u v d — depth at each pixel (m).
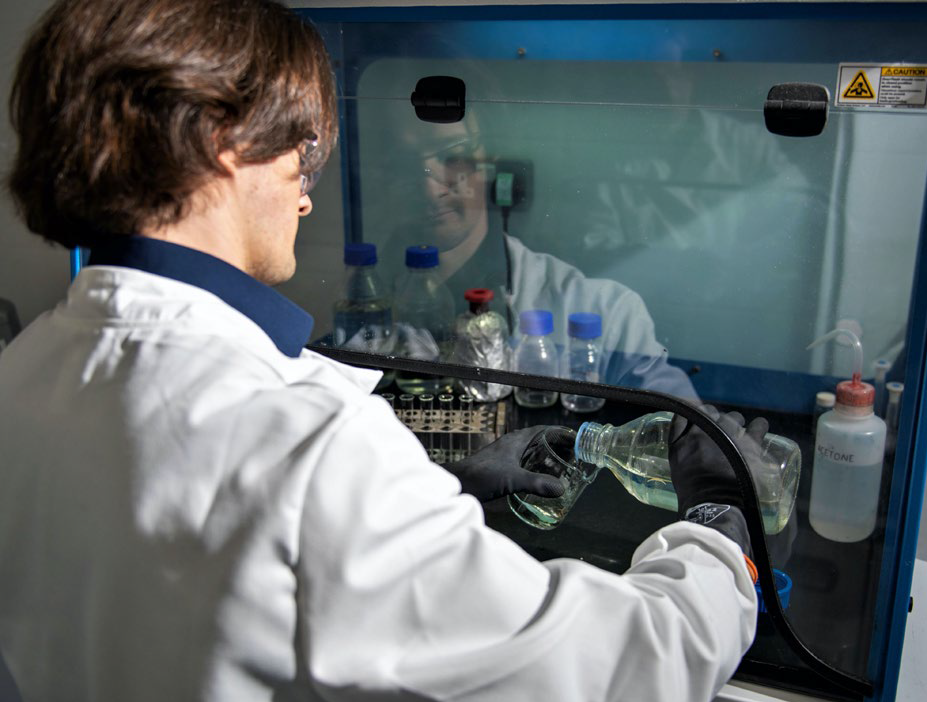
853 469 1.14
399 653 0.59
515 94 1.42
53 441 0.63
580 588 0.65
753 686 1.07
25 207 0.69
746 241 1.35
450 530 0.61
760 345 1.39
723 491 0.99
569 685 0.62
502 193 1.51
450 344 1.56
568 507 1.20
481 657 0.60
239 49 0.64
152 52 0.60
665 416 1.23
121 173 0.62
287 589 0.57
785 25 1.20
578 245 1.52
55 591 0.64
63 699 0.67
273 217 0.72
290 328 0.74
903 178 1.15
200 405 0.59
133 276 0.65
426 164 1.49
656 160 1.36
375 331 1.54
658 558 0.78
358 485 0.58
